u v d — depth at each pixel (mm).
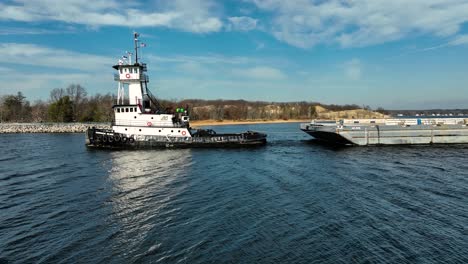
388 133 45625
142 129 44000
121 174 27922
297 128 102875
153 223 16453
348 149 42625
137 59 45312
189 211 18156
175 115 45219
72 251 13594
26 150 45375
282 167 30719
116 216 17516
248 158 36219
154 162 33750
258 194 21406
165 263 12484
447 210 17953
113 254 13266
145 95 46531
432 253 13148
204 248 13625
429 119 49094
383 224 16047
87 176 27266
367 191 21859
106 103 136250
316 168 30031
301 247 13672
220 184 24172
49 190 22953
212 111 183625
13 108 135375
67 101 119438
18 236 15125
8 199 20891
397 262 12438
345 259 12680
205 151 41625
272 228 15648
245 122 157625
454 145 45031
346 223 16219
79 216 17594
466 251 13289
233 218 17000
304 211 18016
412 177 25781
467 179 24922
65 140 62125
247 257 12836
